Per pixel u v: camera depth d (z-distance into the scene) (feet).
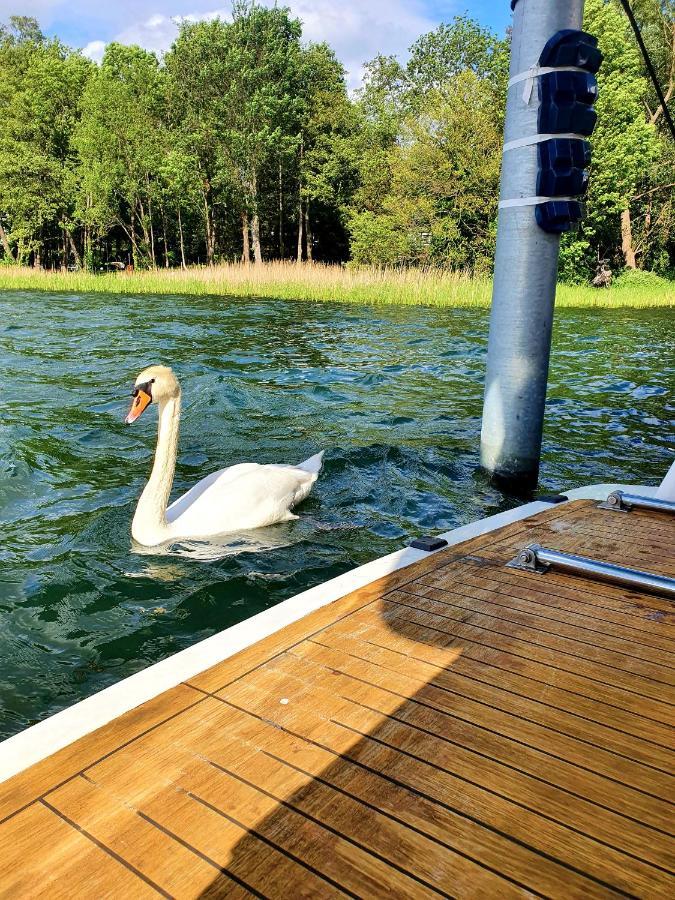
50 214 170.60
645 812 5.73
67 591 13.24
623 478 21.39
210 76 169.17
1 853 5.23
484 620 9.00
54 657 11.08
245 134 167.53
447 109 130.41
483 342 51.01
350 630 8.68
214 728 6.70
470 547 11.69
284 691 7.33
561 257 131.95
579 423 28.45
